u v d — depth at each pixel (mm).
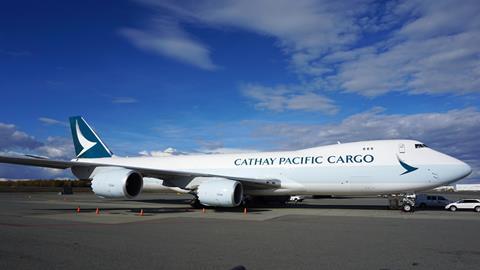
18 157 18203
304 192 23047
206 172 25594
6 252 8914
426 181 20234
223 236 11531
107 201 32000
